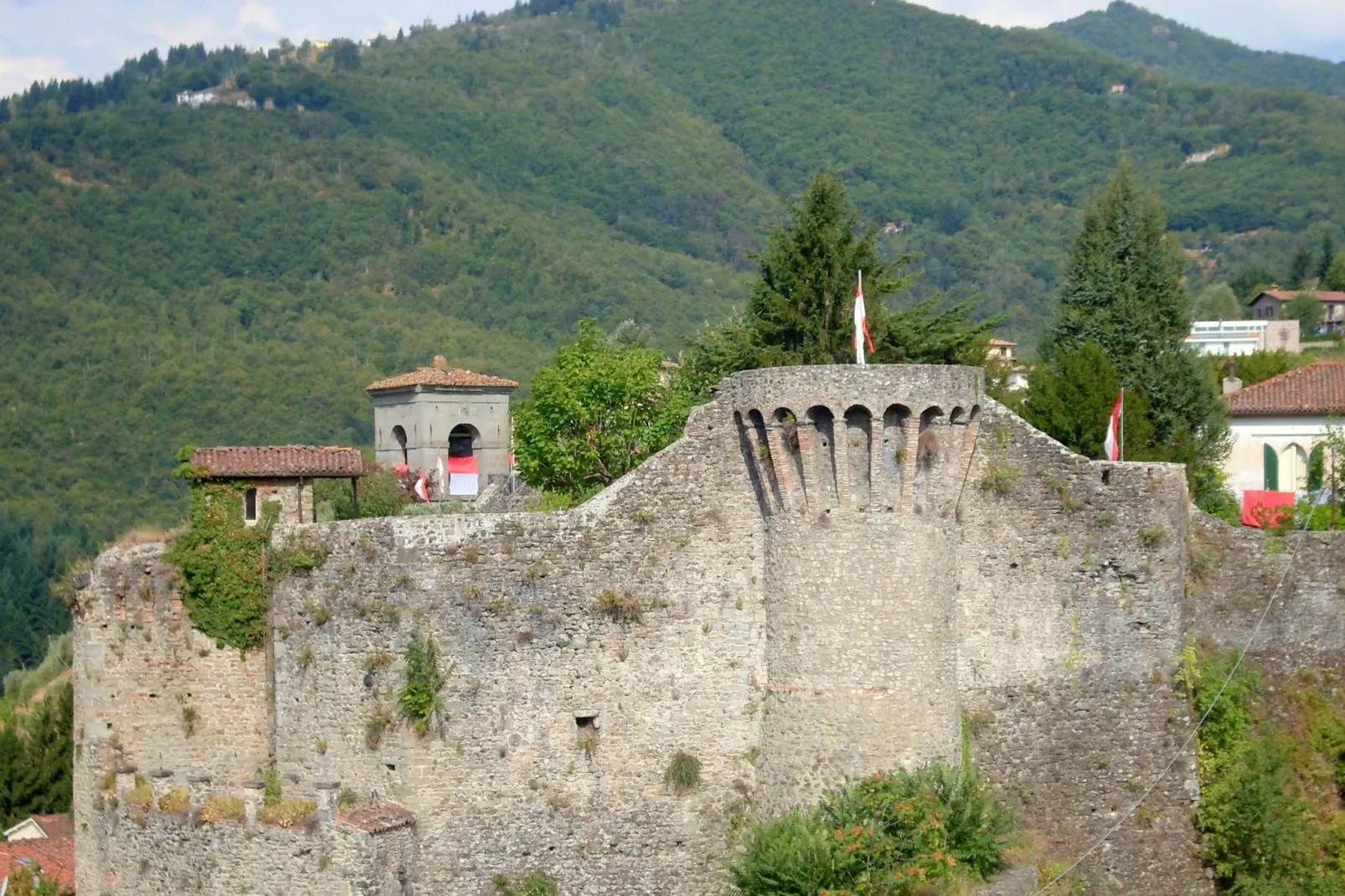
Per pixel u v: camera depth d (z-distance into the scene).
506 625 54.66
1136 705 58.16
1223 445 86.62
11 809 83.56
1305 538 62.38
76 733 60.19
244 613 58.38
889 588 53.06
